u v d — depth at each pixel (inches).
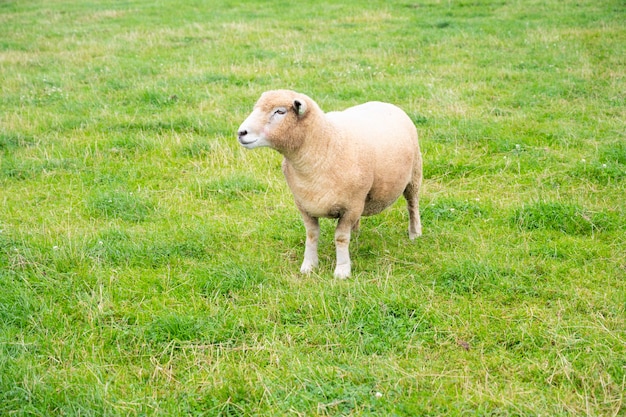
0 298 197.2
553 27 595.8
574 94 413.7
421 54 530.3
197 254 232.4
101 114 389.7
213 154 327.0
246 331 185.3
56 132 359.6
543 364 166.1
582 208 253.3
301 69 485.4
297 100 189.6
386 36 598.2
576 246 229.3
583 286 203.5
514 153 321.1
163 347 177.3
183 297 201.6
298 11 742.5
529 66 486.6
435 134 351.3
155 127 368.8
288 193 285.9
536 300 197.3
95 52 563.8
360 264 223.8
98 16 757.9
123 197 273.7
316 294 198.1
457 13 694.5
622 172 286.0
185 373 167.5
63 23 716.7
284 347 174.2
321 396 155.4
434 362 168.4
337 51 539.2
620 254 223.0
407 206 249.6
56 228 248.8
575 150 321.1
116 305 197.5
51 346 177.0
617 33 559.5
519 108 395.2
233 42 591.2
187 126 369.4
